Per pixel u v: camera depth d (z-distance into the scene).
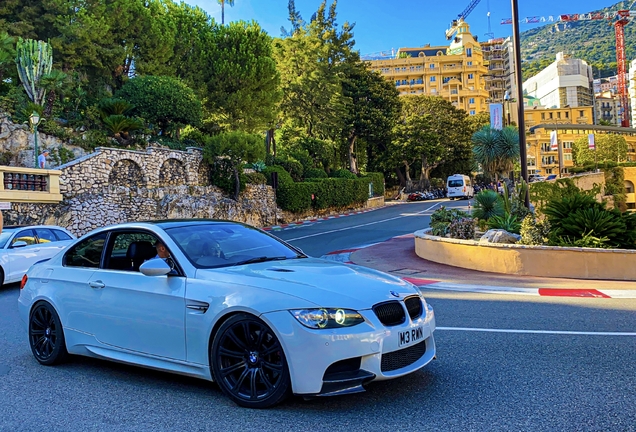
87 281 5.47
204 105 37.41
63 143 26.03
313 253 18.50
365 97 62.34
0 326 8.09
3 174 20.84
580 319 7.54
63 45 29.95
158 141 30.47
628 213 12.88
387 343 4.05
